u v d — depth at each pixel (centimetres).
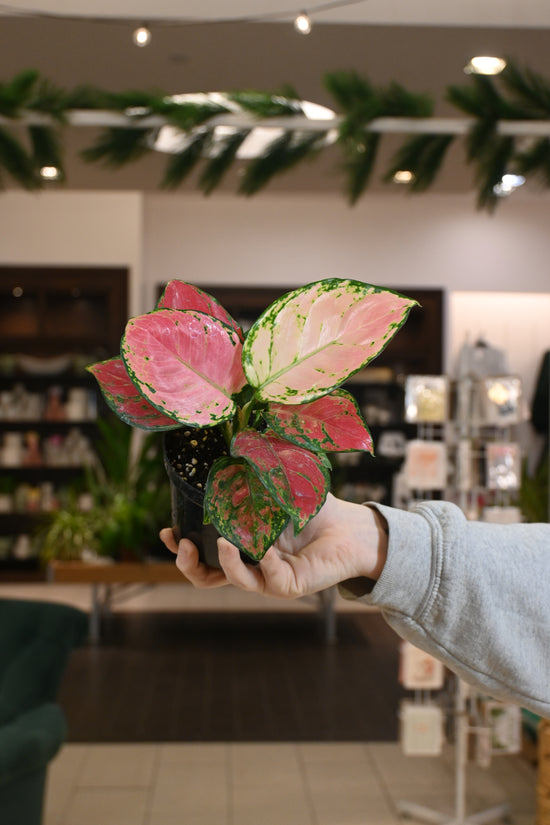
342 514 75
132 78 352
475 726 349
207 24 305
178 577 636
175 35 314
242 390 67
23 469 884
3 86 257
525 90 265
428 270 855
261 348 64
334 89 262
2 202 848
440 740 338
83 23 307
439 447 377
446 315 855
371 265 855
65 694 511
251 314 870
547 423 848
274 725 460
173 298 74
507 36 312
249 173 275
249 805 361
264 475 60
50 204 849
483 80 264
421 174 278
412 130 266
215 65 341
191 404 62
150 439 676
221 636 654
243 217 853
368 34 312
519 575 75
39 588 823
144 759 411
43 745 264
